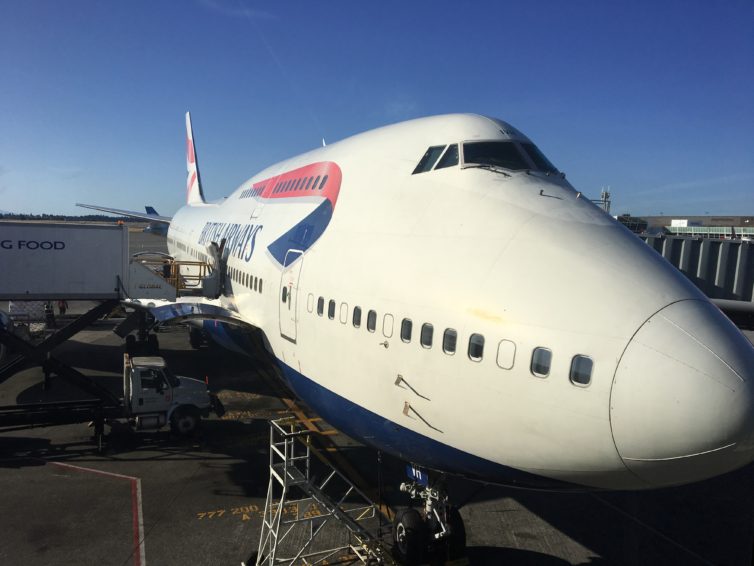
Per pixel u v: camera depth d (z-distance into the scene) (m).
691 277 26.16
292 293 12.12
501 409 7.53
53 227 18.47
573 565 10.61
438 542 10.35
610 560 10.84
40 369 22.48
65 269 18.67
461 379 7.89
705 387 6.42
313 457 15.05
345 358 9.91
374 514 12.16
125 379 16.02
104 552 10.56
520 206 8.85
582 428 6.94
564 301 7.33
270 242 14.65
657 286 7.32
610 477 7.25
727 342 6.78
